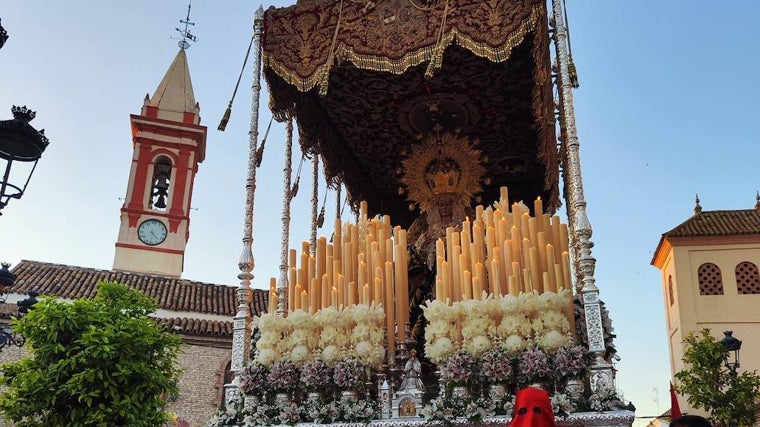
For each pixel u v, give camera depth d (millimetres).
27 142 8070
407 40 8961
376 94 11055
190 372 23219
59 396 9945
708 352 17719
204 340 23906
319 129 11523
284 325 8195
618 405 6559
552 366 6867
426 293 10070
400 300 8461
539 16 8133
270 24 9852
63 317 10391
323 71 9227
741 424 17062
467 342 7270
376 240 9039
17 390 10148
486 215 8453
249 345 8656
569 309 7320
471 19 8594
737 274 29016
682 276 29406
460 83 10688
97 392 9781
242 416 7793
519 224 8422
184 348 23453
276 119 10219
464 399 6895
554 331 7000
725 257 29344
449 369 7082
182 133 38688
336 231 9203
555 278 7688
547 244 7965
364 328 7789
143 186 37062
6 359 20438
